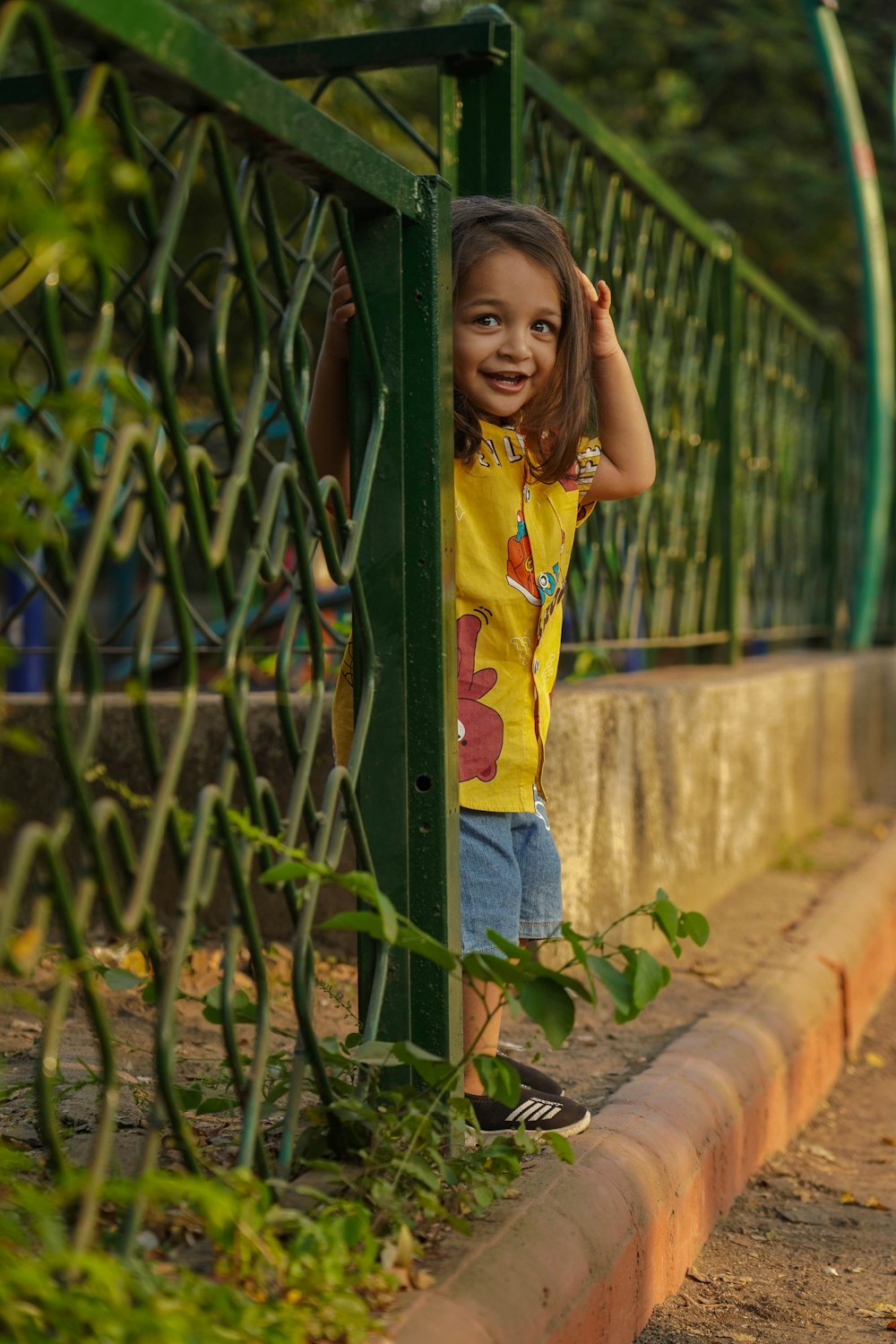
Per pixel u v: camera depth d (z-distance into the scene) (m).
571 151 4.02
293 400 1.73
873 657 8.16
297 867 1.62
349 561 1.90
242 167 1.66
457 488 2.33
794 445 7.34
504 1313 1.68
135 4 1.32
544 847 2.39
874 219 7.81
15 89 2.34
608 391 2.52
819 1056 3.86
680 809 4.53
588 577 4.33
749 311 6.31
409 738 2.04
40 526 1.24
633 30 11.45
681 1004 3.61
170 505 1.46
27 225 1.14
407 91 10.27
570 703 3.68
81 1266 1.24
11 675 5.44
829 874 5.54
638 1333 2.21
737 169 10.93
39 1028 2.87
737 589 5.93
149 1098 2.19
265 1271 1.56
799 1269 2.62
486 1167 2.05
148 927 1.56
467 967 1.74
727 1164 2.88
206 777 3.75
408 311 2.01
